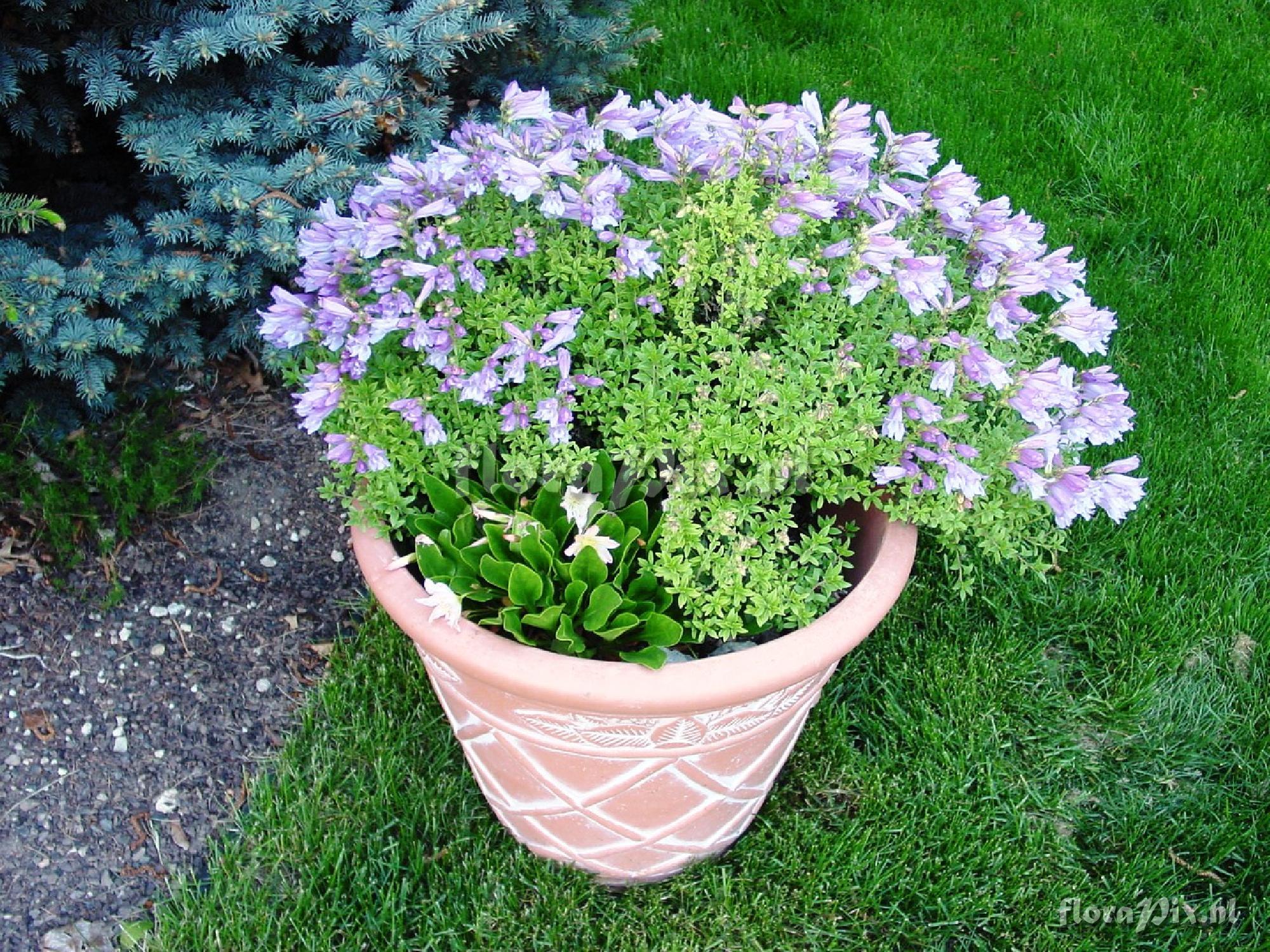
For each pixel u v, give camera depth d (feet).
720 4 13.96
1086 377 6.16
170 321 8.46
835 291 6.38
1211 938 6.59
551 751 5.78
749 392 5.89
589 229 6.11
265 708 7.62
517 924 6.59
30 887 6.72
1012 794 7.30
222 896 6.70
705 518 5.83
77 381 7.78
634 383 6.29
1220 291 10.53
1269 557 8.58
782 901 6.75
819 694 6.50
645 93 12.48
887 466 5.84
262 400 9.11
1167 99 12.80
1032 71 13.21
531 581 5.43
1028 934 6.63
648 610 5.82
